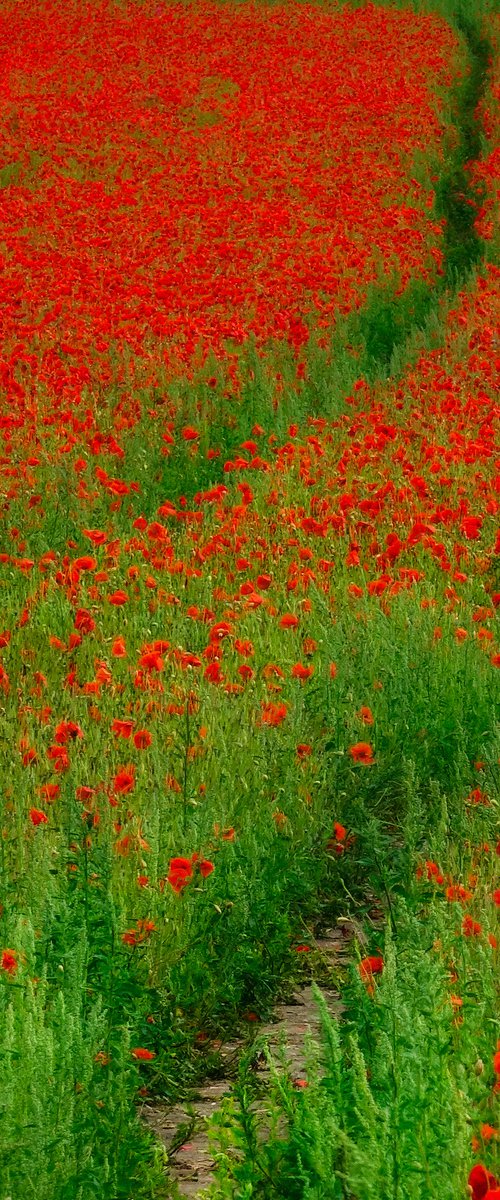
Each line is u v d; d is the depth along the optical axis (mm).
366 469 11891
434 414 13773
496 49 41938
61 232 22297
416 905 4340
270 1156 3281
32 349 15688
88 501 10867
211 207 24031
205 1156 3812
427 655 7387
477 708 7137
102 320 15969
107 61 39531
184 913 4812
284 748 6074
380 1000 3271
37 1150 3043
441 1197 2799
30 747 6023
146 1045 4285
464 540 9812
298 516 10219
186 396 13469
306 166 26969
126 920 4410
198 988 4691
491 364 15750
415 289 19344
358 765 6203
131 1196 3254
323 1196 2973
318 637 7836
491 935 4121
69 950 3979
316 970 5059
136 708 6531
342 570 9281
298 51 40562
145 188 25812
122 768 5684
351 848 5832
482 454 11750
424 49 40156
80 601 8422
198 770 5930
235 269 19266
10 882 4738
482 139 30219
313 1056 3406
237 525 9906
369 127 30641
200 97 34875
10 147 29062
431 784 6090
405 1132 2941
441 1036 3279
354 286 18594
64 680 7121
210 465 12562
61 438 12469
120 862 4949
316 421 12836
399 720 6832
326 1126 3076
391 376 15664
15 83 36625
